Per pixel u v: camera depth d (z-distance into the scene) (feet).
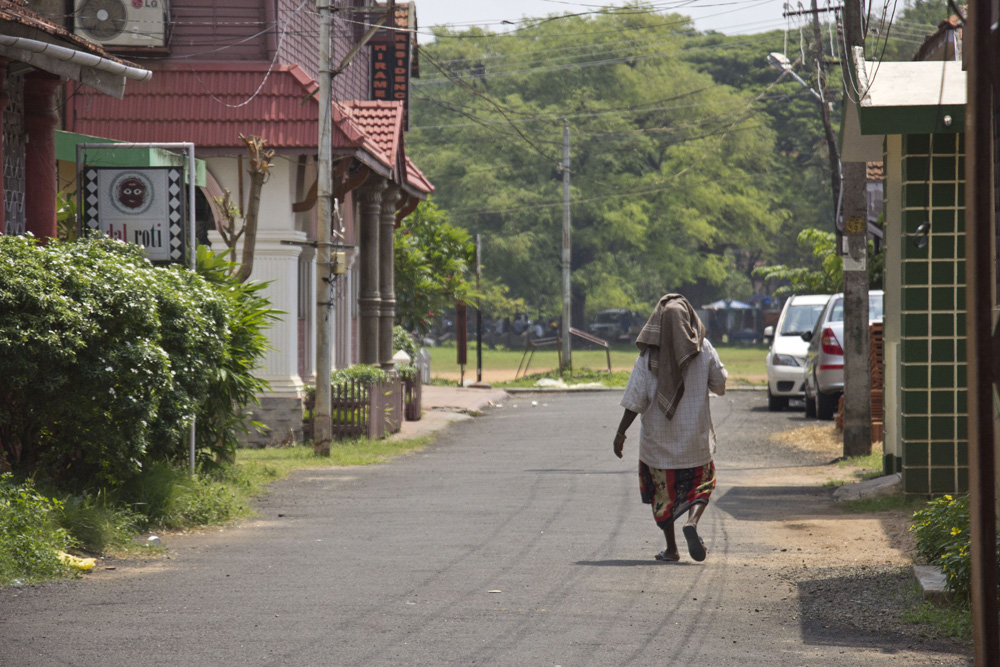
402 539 71.77
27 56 85.51
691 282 570.05
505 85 550.36
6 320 66.18
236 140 138.21
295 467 116.57
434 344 606.55
